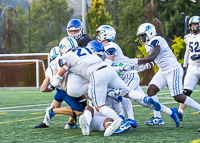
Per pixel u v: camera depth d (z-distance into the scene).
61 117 15.16
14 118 15.19
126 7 91.88
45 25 107.38
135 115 15.78
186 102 12.16
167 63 12.23
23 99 26.61
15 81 52.09
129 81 11.83
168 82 12.31
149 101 10.40
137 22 89.19
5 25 91.94
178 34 84.88
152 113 16.47
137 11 90.06
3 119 14.84
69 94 10.64
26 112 17.69
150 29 12.09
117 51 11.75
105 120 10.55
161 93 30.94
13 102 24.05
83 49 10.44
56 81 10.64
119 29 90.12
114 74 10.46
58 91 11.29
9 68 52.28
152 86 12.73
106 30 11.89
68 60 10.30
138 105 20.42
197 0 87.19
